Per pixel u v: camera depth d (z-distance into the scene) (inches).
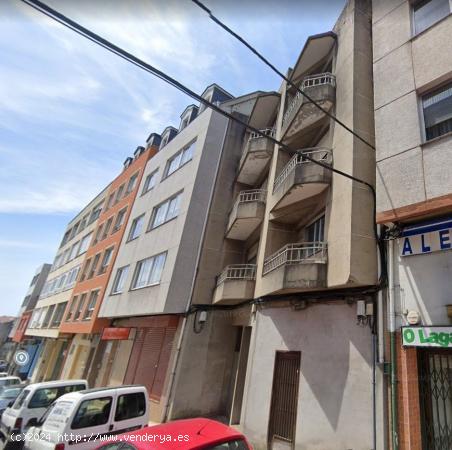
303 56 402.0
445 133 206.1
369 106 292.7
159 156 728.3
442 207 183.8
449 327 167.5
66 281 1063.0
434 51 227.6
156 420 394.3
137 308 510.9
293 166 331.6
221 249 495.5
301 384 253.3
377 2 298.4
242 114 617.6
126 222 738.8
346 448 204.2
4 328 2034.9
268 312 326.0
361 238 237.0
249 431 284.4
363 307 228.1
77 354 754.2
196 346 428.1
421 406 180.4
